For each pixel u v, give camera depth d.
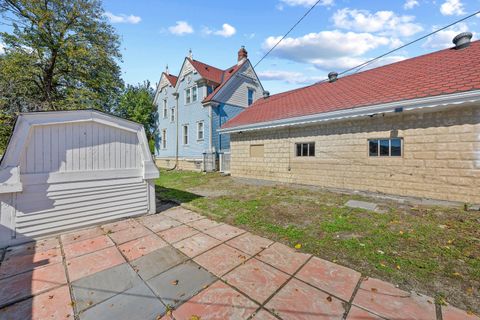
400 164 6.02
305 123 7.87
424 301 2.01
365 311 1.90
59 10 13.21
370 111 6.16
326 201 5.77
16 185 3.34
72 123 3.89
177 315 1.90
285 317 1.85
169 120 18.47
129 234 3.77
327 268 2.61
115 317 1.90
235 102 15.70
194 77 15.45
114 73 16.61
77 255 3.04
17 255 3.04
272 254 2.98
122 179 4.52
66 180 3.84
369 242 3.29
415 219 4.22
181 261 2.84
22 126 3.42
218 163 14.42
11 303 2.07
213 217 4.64
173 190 7.87
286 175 8.91
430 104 5.17
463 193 5.08
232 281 2.38
